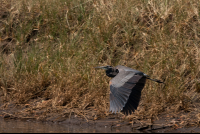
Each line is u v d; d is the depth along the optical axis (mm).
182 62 26297
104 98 23375
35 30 31906
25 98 24328
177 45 27078
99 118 20953
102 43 28609
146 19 30688
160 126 19422
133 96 15828
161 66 25641
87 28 30359
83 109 22359
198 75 25406
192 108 21828
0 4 34000
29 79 26062
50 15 31938
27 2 33219
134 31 29766
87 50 28203
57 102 23125
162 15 29797
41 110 22766
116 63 27359
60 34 30250
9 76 27016
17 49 29797
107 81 25188
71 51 28250
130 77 15453
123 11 30469
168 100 22891
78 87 24859
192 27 28938
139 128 19234
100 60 27734
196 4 30281
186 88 24094
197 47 26922
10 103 24016
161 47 27391
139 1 31875
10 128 19375
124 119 20641
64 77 25453
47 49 29094
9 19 32281
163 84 24203
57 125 20344
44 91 25531
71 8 32281
